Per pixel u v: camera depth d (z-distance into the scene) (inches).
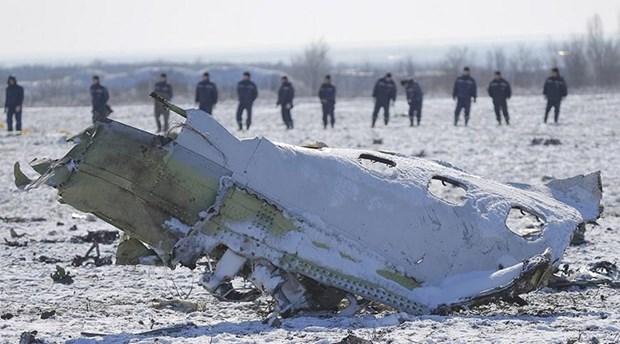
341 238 471.5
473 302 473.7
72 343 417.1
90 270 634.2
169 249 461.7
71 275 617.9
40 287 582.6
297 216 468.1
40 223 858.1
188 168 461.7
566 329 435.2
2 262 665.6
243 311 507.5
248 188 465.4
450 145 1483.8
